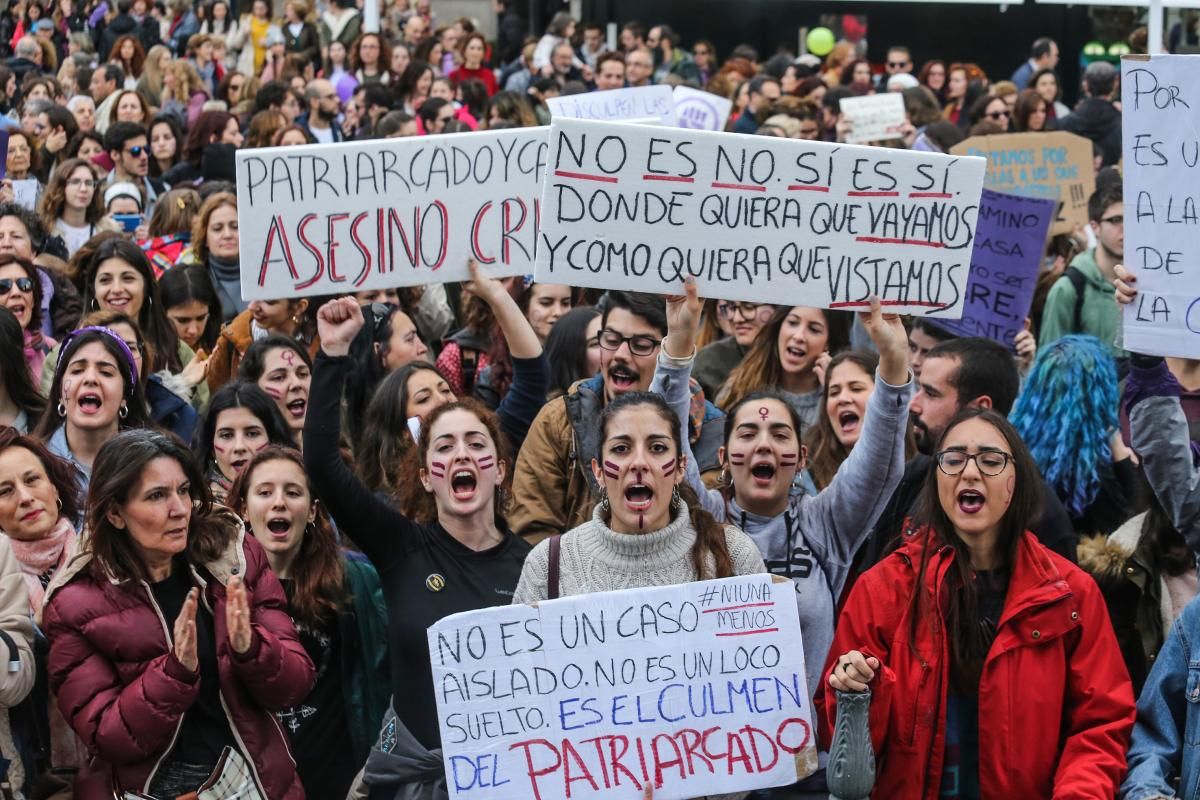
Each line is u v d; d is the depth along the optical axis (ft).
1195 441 18.06
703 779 14.39
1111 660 14.38
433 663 14.20
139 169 37.14
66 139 38.60
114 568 14.51
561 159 15.81
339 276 17.11
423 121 41.65
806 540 16.26
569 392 19.29
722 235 16.03
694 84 50.85
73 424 19.19
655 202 15.94
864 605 14.75
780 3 58.80
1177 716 14.57
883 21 58.54
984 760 14.23
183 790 14.49
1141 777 14.05
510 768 14.21
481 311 24.47
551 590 14.87
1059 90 53.31
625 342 18.75
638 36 55.57
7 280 22.82
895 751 14.37
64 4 63.67
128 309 23.81
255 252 16.87
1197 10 57.67
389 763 15.42
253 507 17.31
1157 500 16.56
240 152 16.71
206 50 55.11
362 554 18.03
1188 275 16.63
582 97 34.14
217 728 14.69
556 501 18.75
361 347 22.54
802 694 14.55
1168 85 16.52
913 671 14.37
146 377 21.50
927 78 53.01
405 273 17.30
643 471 14.75
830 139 43.42
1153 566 16.47
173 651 13.98
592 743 14.32
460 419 16.11
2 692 14.82
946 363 18.88
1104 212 25.39
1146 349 16.89
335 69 53.42
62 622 14.44
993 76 58.59
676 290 16.10
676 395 16.19
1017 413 19.10
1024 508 14.55
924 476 17.70
